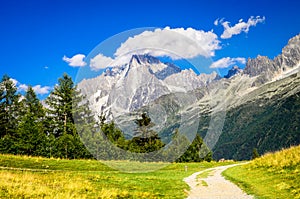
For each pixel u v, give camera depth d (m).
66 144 47.81
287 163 23.34
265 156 29.92
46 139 48.47
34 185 17.45
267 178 21.11
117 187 19.58
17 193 15.19
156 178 24.52
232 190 18.86
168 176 27.61
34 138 47.25
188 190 19.31
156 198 16.83
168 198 16.89
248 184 20.41
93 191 17.62
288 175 20.22
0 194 14.76
